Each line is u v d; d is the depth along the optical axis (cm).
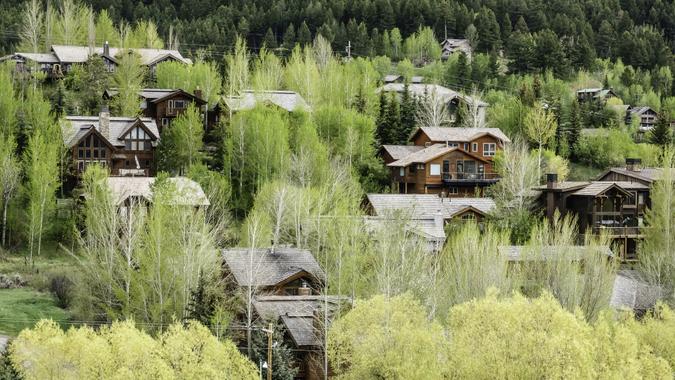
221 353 6606
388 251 8412
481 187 12912
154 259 8100
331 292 8519
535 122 14638
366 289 8481
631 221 12156
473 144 13588
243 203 11356
